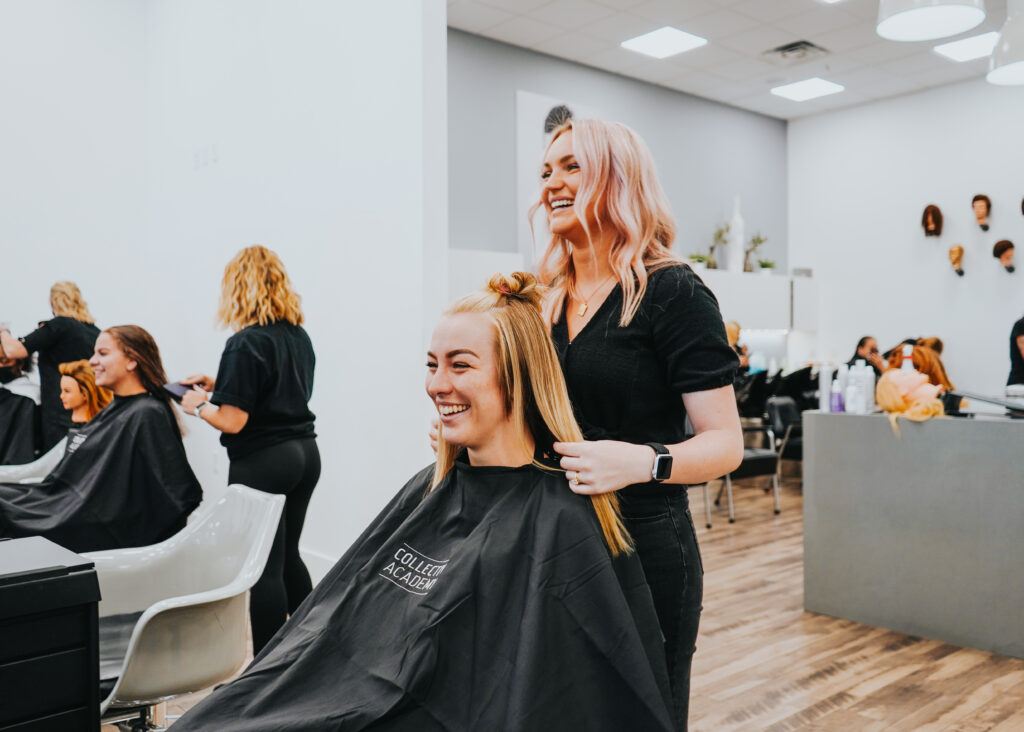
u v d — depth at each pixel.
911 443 3.01
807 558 3.29
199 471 4.50
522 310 1.06
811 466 3.28
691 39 5.64
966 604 2.88
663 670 1.01
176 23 4.72
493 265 4.98
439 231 2.99
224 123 4.25
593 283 1.25
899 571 3.04
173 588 1.87
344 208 3.35
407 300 3.02
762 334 7.62
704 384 1.12
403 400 3.06
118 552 1.83
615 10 5.13
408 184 3.00
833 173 7.45
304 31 3.59
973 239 6.53
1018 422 2.77
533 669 0.92
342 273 3.37
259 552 1.68
